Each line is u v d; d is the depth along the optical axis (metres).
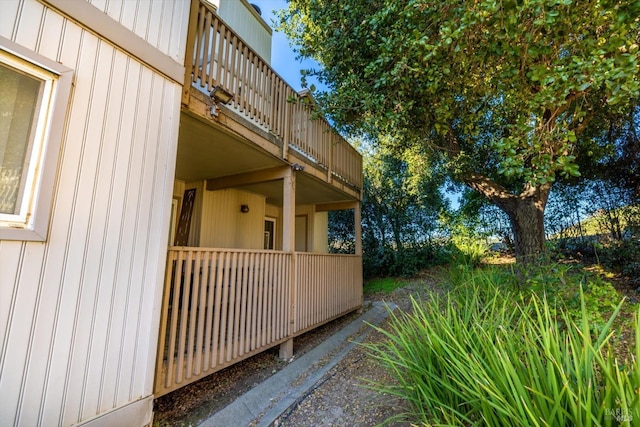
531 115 3.50
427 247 10.26
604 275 5.59
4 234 1.58
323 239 9.38
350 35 4.64
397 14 3.48
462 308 2.88
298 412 2.68
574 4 2.45
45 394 1.69
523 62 3.01
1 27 1.61
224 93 3.14
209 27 3.12
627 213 6.38
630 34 2.67
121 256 2.10
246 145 3.76
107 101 2.07
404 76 3.86
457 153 6.05
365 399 2.75
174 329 2.53
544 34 2.70
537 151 2.78
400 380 2.14
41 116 1.75
